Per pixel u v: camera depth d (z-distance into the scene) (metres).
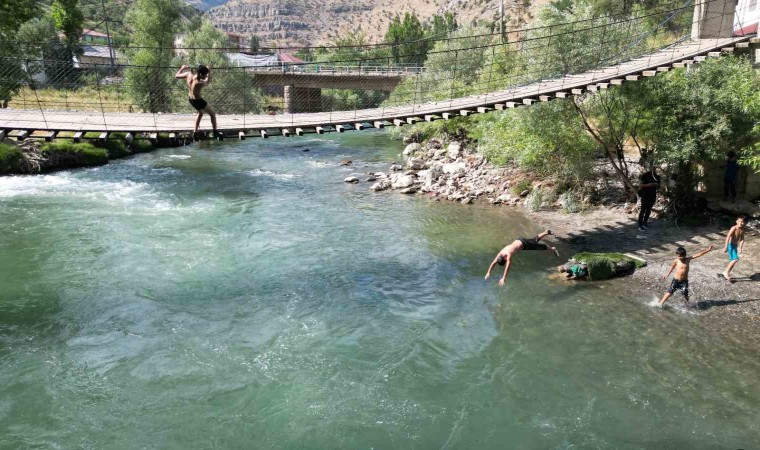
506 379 10.41
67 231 18.48
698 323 12.20
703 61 17.55
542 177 23.31
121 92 39.94
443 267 16.02
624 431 8.91
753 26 21.30
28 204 21.75
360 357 11.21
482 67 35.19
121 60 42.62
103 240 17.72
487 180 25.31
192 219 20.41
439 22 90.81
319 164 33.16
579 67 20.34
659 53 18.64
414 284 14.86
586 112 19.50
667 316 12.58
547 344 11.62
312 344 11.70
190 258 16.44
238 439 8.77
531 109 19.20
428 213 21.52
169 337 11.88
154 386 10.12
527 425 9.12
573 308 13.20
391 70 57.41
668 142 17.16
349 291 14.38
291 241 18.19
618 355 11.10
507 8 144.38
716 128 16.42
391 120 16.30
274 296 14.01
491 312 13.16
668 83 17.94
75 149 29.78
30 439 8.63
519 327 12.39
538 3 136.50
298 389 10.09
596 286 14.41
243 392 9.98
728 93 16.50
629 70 16.34
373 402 9.73
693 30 23.97
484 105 16.27
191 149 38.78
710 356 10.91
